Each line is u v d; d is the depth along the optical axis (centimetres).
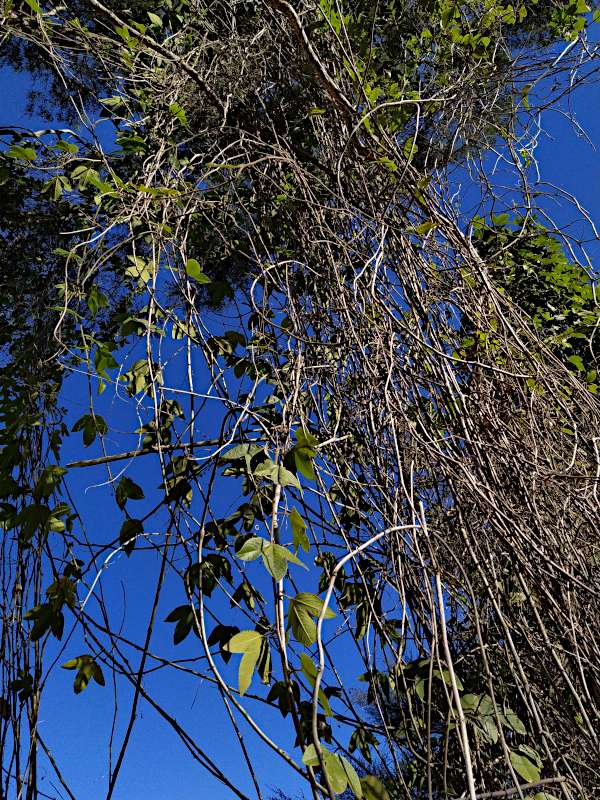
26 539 127
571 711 137
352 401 157
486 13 229
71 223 200
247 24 222
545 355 190
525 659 143
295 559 106
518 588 149
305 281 177
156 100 198
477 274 181
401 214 181
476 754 119
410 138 193
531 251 276
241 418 130
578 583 129
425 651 128
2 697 125
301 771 91
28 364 164
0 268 199
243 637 102
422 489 157
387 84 224
